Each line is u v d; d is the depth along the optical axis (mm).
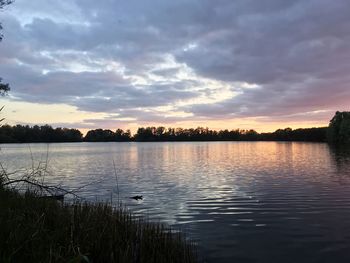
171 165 55531
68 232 9766
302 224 16234
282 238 14109
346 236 14273
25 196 11789
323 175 36250
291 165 50125
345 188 26844
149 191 27141
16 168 40438
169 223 16531
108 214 12359
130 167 51688
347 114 148625
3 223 7875
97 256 9438
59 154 93938
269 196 23828
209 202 22016
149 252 10312
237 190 26891
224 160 66500
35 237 7895
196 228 15641
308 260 11797
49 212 11164
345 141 142750
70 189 27609
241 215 18234
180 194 25406
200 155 87250
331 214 18203
